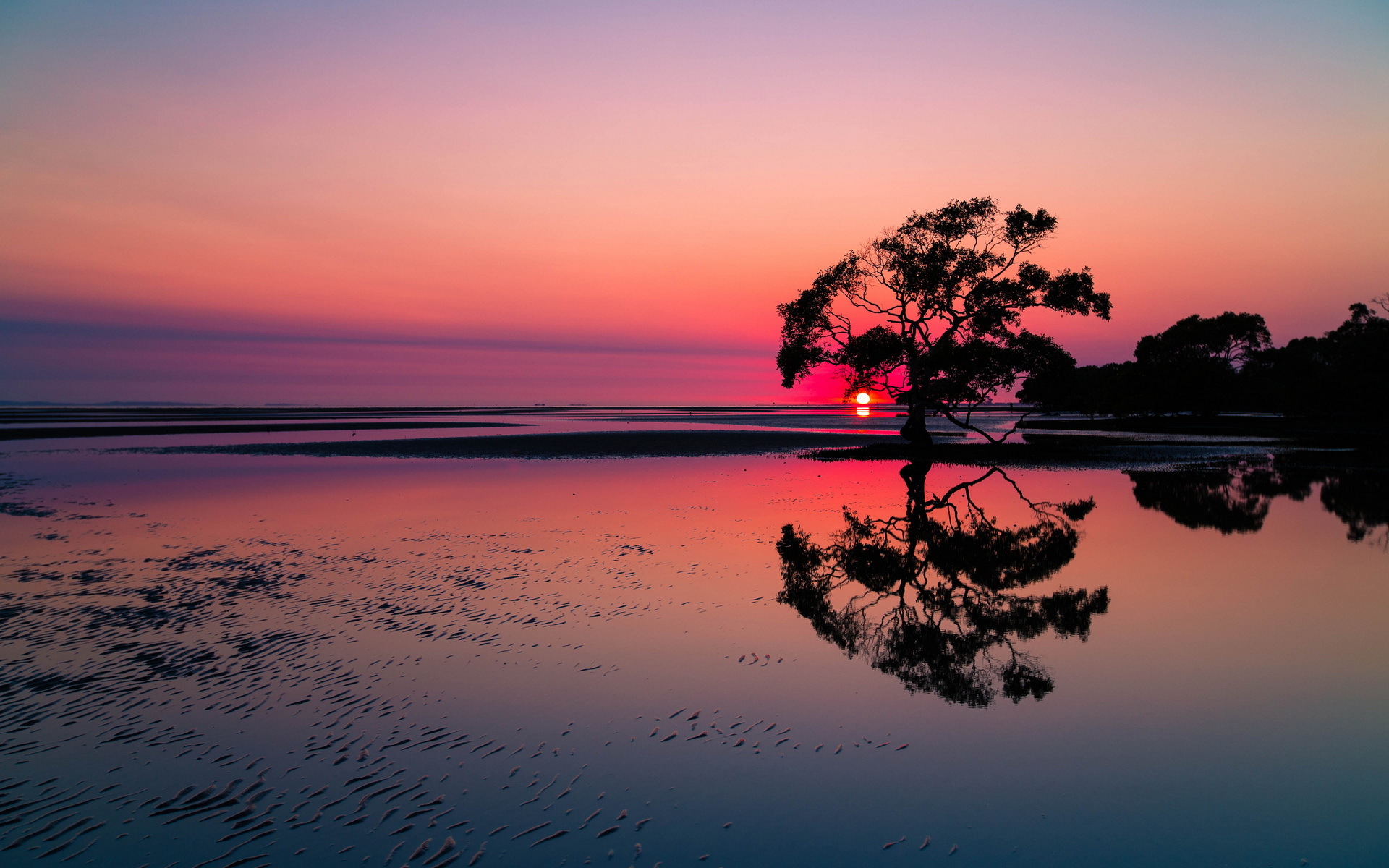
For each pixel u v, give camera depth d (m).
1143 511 19.91
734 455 36.59
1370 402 59.53
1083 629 9.77
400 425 63.53
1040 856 4.89
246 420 72.88
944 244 37.22
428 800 5.48
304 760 6.03
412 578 12.03
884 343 37.84
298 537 15.47
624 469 30.06
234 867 4.66
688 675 8.02
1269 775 5.95
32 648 8.57
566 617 10.02
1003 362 36.91
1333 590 11.73
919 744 6.49
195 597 10.84
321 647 8.68
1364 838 5.07
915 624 9.95
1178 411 76.88
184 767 5.88
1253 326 71.12
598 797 5.57
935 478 27.50
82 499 20.78
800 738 6.59
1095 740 6.57
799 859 4.83
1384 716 7.03
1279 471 29.97
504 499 21.17
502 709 7.07
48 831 5.00
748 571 12.84
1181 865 4.79
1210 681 7.92
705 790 5.69
